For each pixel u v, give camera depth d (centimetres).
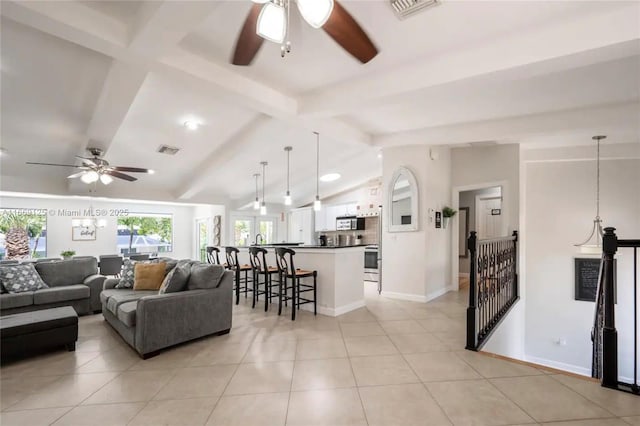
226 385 245
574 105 382
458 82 279
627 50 226
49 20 204
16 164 540
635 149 508
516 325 520
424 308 474
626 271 532
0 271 423
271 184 761
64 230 822
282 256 425
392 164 561
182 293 329
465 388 239
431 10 218
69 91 337
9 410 213
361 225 823
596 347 373
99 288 470
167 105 391
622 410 209
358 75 318
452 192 597
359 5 213
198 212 1013
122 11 224
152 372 268
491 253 404
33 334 295
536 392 233
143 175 648
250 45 201
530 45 245
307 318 426
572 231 564
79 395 231
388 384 246
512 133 432
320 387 242
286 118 386
